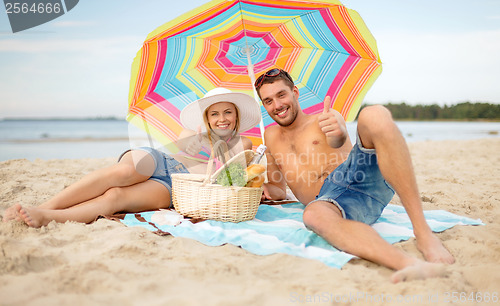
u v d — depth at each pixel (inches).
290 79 125.5
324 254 91.0
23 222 104.3
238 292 71.1
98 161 277.9
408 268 77.4
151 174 126.8
